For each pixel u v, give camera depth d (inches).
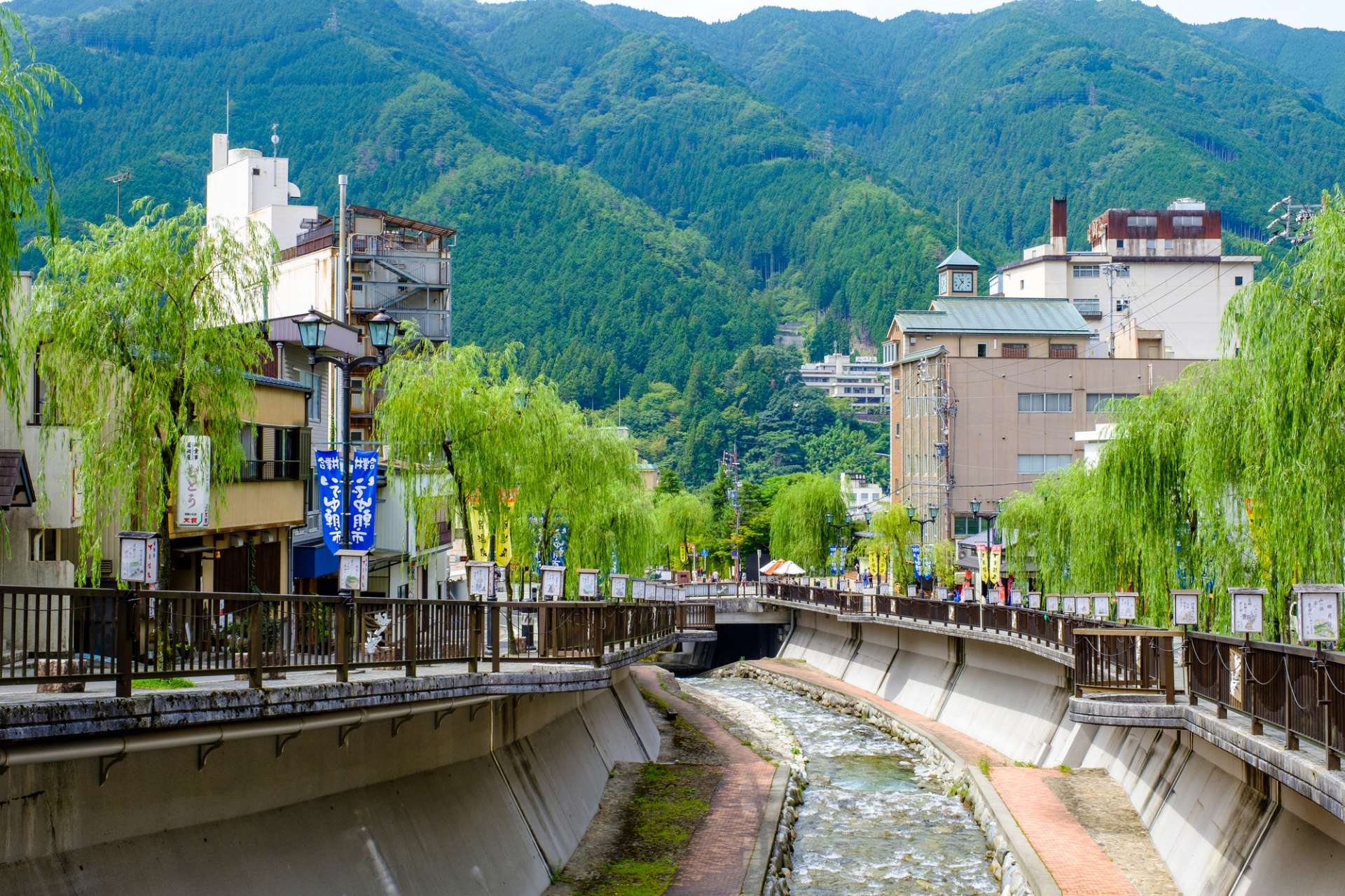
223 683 604.1
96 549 744.3
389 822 672.4
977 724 1652.3
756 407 7480.3
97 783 466.0
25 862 430.6
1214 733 756.0
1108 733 1203.2
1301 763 583.5
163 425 745.0
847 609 2331.4
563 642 932.6
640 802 1123.9
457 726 803.4
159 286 741.3
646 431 7322.8
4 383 492.4
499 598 1685.5
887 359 3988.7
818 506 3154.5
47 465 884.6
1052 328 3762.3
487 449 1127.6
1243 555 986.7
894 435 3905.0
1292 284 717.3
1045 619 1362.0
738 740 1556.3
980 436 3272.6
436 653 733.3
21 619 742.5
